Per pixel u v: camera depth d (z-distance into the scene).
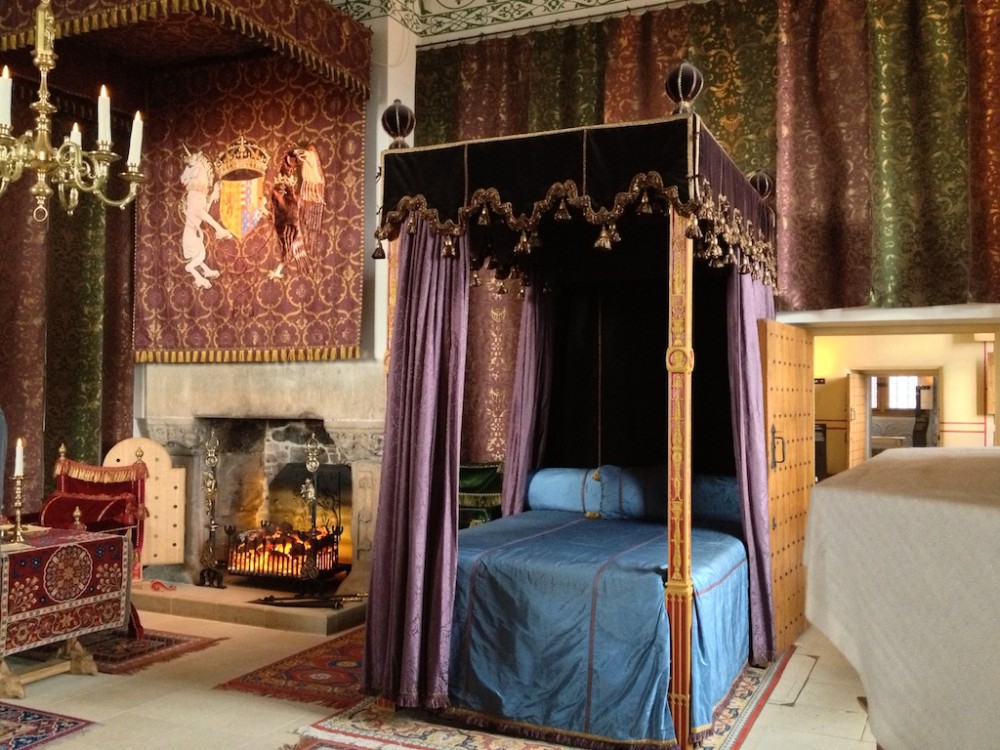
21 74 6.78
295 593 7.35
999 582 0.63
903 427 14.48
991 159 6.09
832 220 6.60
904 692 0.68
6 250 6.94
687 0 7.12
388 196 4.89
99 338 7.62
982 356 11.98
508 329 7.53
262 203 7.60
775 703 5.00
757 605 5.59
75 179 4.68
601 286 7.04
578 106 7.39
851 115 6.56
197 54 7.57
